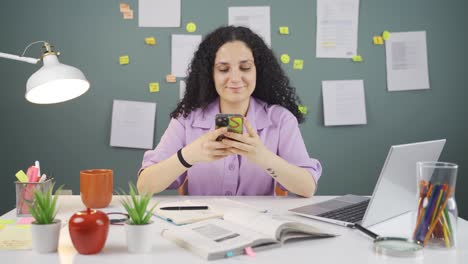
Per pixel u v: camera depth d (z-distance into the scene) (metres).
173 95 2.60
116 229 1.18
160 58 2.58
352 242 1.09
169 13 2.56
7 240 1.07
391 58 2.67
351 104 2.67
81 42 2.55
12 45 2.52
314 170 1.67
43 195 1.07
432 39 2.68
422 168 1.07
